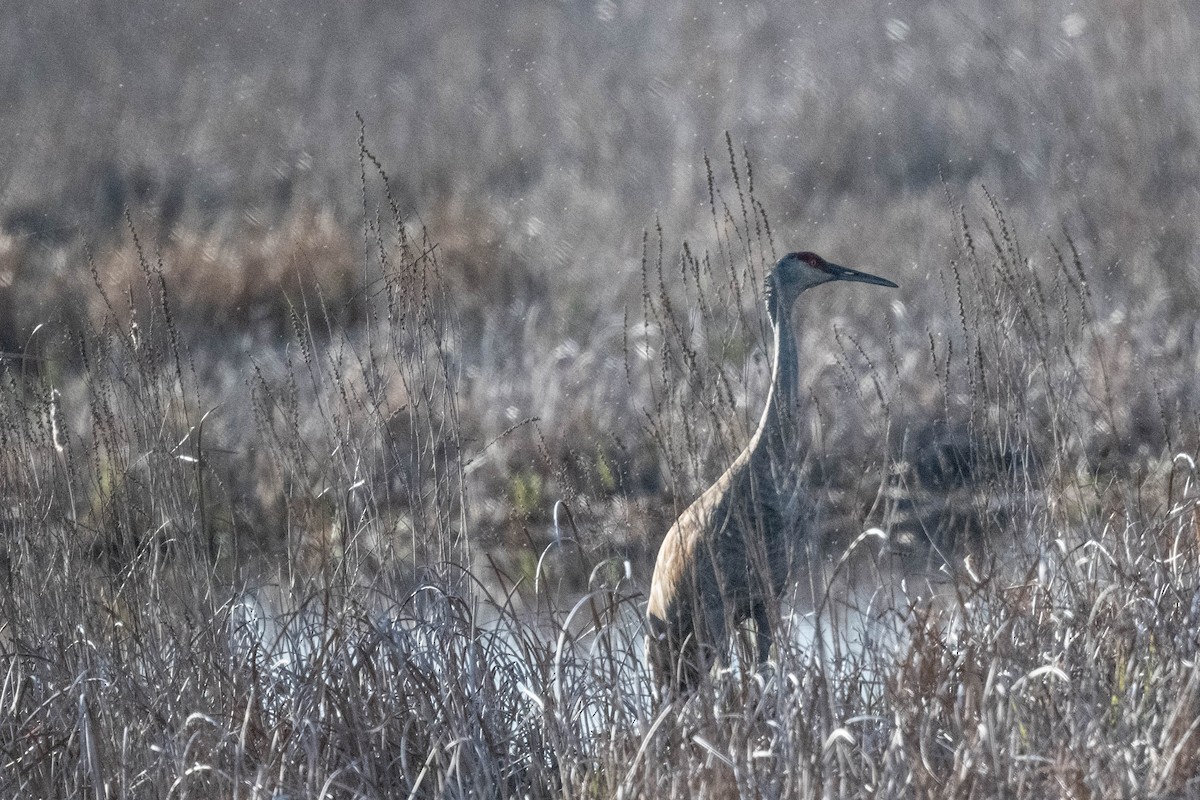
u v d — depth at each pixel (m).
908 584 17.97
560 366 27.14
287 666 15.38
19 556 15.33
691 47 51.59
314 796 13.30
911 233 32.72
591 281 31.33
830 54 48.22
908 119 40.47
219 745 13.45
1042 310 15.44
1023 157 37.03
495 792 13.80
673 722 13.44
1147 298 26.92
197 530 15.38
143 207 39.16
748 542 14.15
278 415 22.92
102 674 14.60
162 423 15.33
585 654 16.86
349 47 58.47
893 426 22.52
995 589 14.31
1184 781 12.02
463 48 56.59
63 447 15.14
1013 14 47.44
